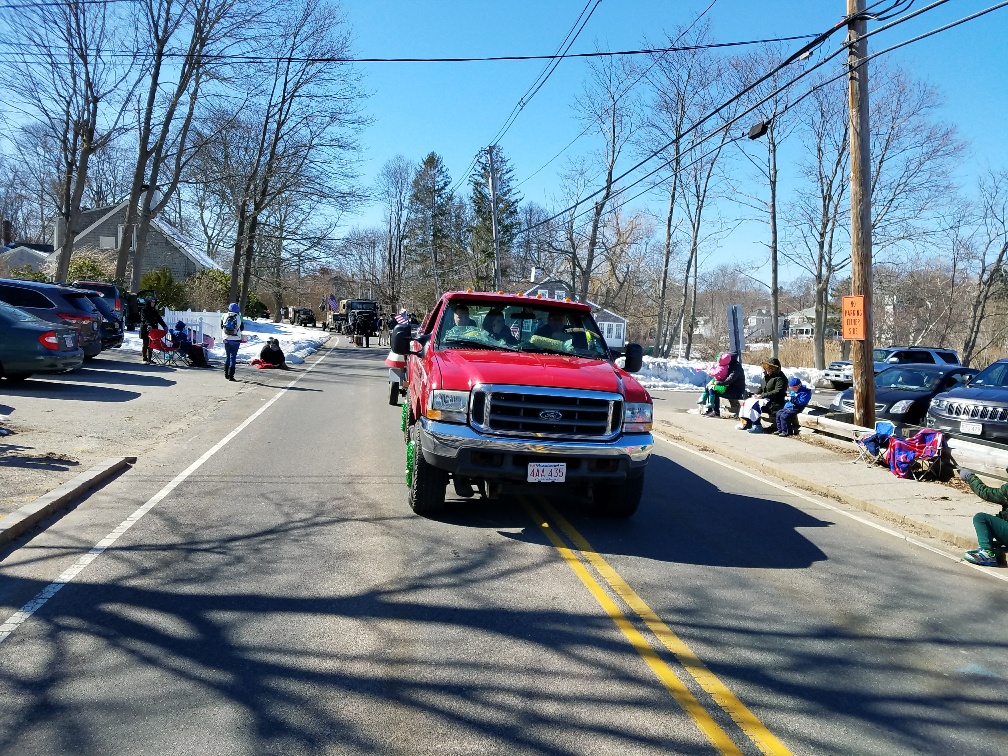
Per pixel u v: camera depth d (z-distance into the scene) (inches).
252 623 171.0
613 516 280.1
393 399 530.0
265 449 381.4
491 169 1421.0
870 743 134.0
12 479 281.3
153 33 1130.0
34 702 133.6
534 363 261.9
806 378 1258.6
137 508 263.0
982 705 150.7
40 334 522.9
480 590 198.7
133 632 163.6
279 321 2429.9
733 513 303.9
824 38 400.8
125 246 1206.9
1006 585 231.6
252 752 121.5
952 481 364.2
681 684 152.1
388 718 133.6
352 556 221.0
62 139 1093.1
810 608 200.5
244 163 1529.3
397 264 3496.6
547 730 132.1
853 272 478.0
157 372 734.5
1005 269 1686.8
